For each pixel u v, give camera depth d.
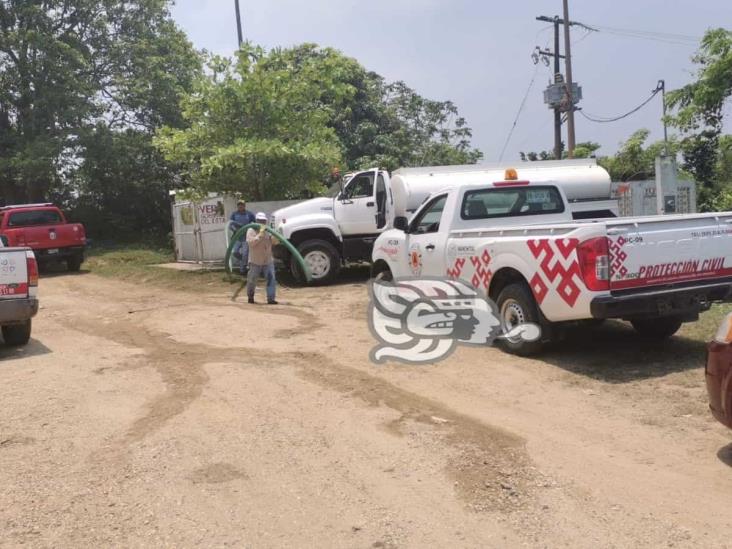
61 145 25.08
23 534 3.90
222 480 4.56
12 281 8.76
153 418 5.89
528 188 9.09
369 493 4.29
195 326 10.15
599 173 14.10
